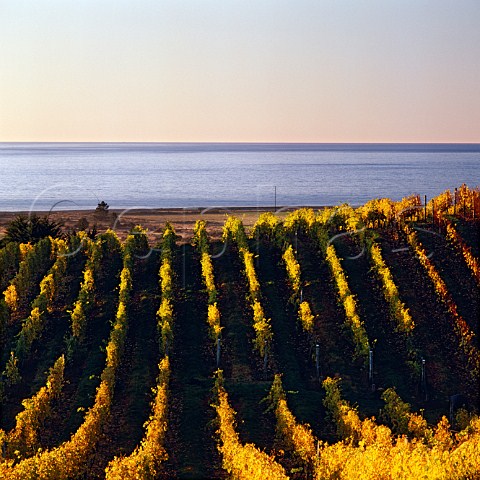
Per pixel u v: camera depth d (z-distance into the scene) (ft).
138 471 116.37
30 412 141.38
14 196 630.74
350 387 165.58
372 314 196.34
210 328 184.75
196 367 173.99
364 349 172.24
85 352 181.47
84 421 147.33
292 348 183.11
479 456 111.96
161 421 140.36
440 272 214.69
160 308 191.01
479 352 173.78
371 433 133.08
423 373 161.89
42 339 187.32
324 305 201.77
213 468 130.93
